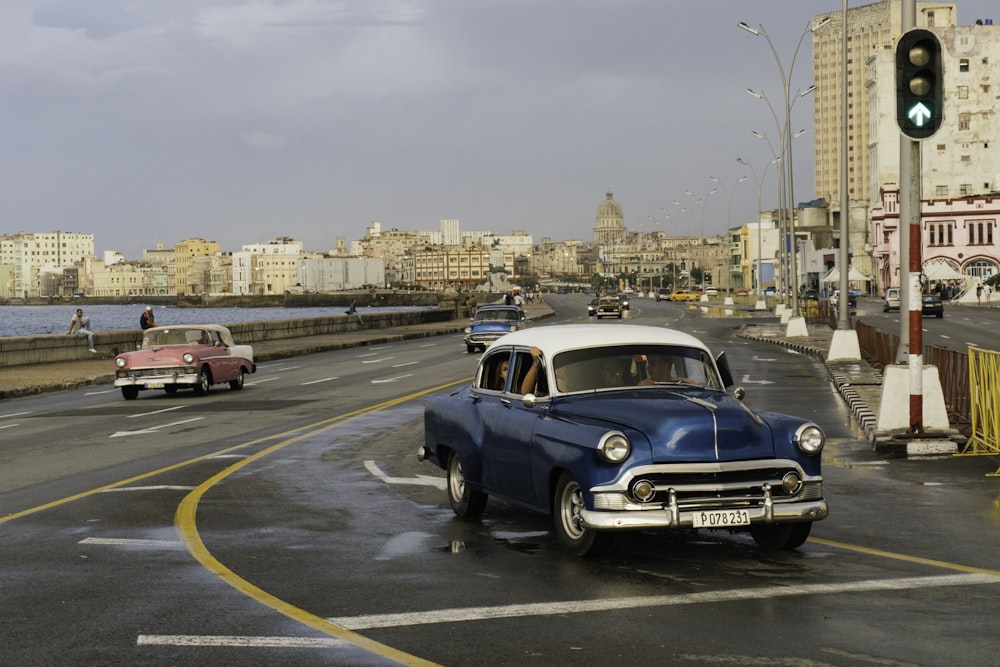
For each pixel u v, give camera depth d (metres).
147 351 26.23
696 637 6.44
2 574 8.31
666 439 8.20
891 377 15.59
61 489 12.66
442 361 37.31
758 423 8.47
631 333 9.91
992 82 124.38
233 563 8.67
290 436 17.62
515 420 9.47
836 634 6.47
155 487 12.67
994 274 114.44
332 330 61.91
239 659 6.14
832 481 12.72
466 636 6.54
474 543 9.41
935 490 12.02
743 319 74.00
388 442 16.80
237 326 48.69
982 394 14.84
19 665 6.05
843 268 32.53
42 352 37.59
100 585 7.95
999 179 122.56
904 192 15.68
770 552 8.88
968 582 7.79
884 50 131.12
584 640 6.42
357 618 6.98
